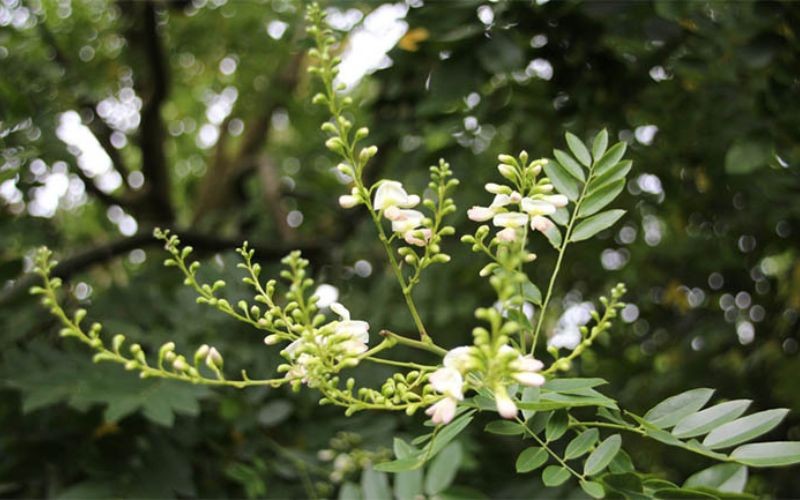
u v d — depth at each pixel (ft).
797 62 11.08
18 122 11.96
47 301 5.73
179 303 13.01
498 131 16.60
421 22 11.14
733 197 16.83
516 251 5.64
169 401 10.53
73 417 11.42
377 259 18.89
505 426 6.01
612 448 5.56
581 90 12.69
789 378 16.55
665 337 18.86
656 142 15.26
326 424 13.30
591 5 11.18
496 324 4.90
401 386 5.73
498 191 6.06
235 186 26.02
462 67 10.85
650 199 16.92
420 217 6.01
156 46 20.15
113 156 21.42
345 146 6.15
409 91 13.56
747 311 18.31
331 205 21.81
